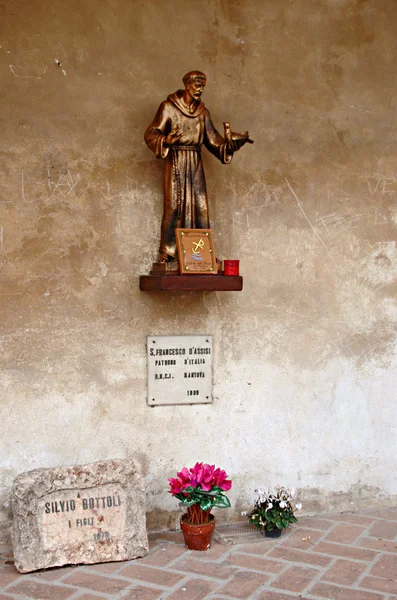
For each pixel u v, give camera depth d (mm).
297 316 5270
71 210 4746
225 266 4664
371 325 5441
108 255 4832
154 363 4941
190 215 4684
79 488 4414
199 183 4719
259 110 5145
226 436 5125
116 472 4500
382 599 3891
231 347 5125
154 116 4910
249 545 4676
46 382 4715
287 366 5254
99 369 4828
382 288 5461
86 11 4742
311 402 5312
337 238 5344
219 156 4727
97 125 4789
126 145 4855
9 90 4590
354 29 5340
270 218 5188
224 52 5059
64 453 4762
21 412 4668
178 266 4590
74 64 4727
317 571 4262
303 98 5238
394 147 5461
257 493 4973
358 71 5359
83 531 4371
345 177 5352
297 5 5203
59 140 4707
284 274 5234
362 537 4824
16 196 4629
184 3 4965
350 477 5398
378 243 5445
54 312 4727
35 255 4680
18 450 4664
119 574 4203
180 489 4484
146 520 4898
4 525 4617
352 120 5352
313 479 5316
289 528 5000
